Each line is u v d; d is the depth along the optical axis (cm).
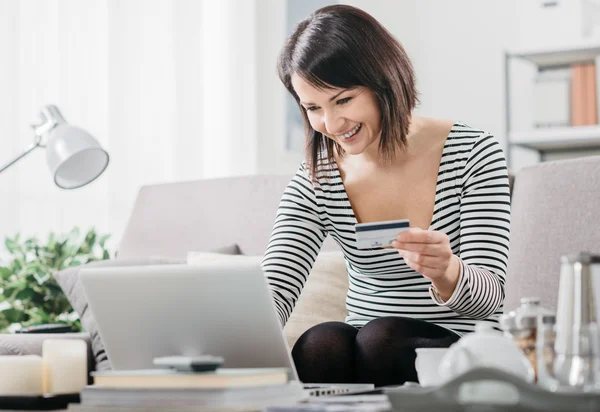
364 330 137
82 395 102
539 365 96
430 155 155
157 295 114
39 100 289
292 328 192
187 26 350
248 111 375
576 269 90
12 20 281
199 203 244
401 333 133
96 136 309
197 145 351
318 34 139
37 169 286
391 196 156
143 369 120
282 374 102
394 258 151
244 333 110
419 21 430
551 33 402
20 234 278
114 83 317
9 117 279
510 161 370
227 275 108
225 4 366
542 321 97
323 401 98
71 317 260
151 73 332
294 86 143
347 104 141
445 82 424
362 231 120
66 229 294
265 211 229
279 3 394
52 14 295
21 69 283
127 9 324
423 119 160
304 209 162
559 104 362
